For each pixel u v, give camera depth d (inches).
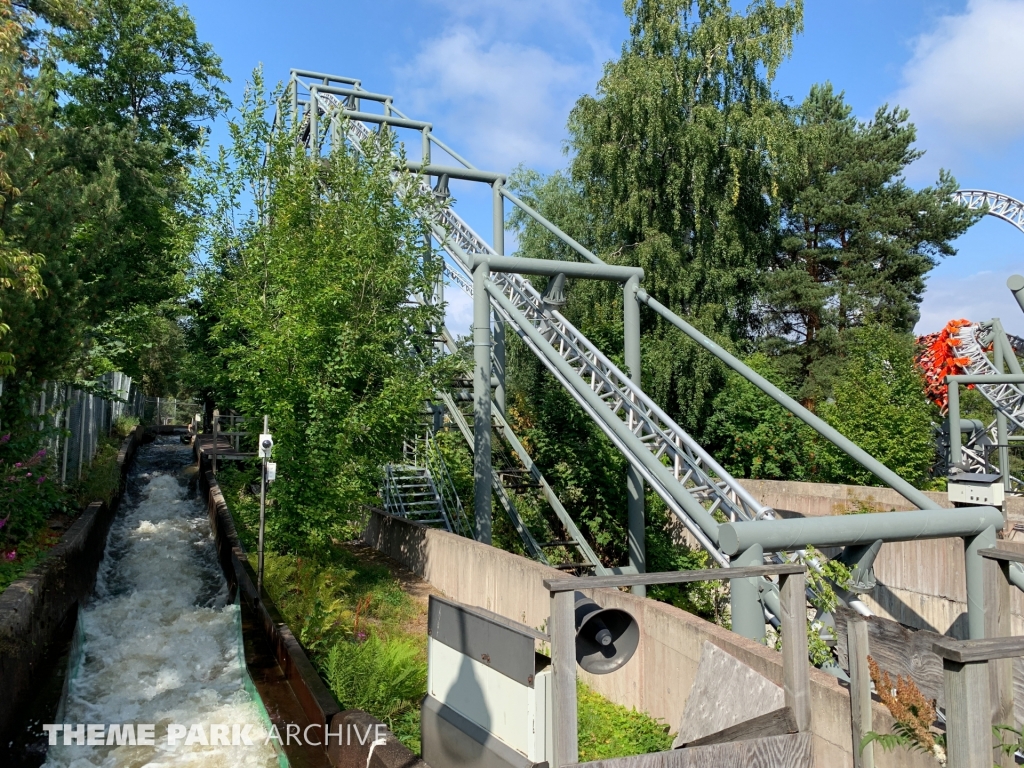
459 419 847.7
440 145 1029.8
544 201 1405.0
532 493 862.5
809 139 1149.1
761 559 359.9
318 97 1048.2
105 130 691.4
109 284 505.0
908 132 1483.8
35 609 343.9
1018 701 219.0
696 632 304.7
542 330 781.9
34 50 596.4
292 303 524.4
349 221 554.3
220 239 557.0
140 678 344.2
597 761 159.9
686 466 569.6
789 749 180.9
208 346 839.1
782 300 1433.3
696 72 1155.9
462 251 831.7
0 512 411.5
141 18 928.9
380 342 546.9
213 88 1021.2
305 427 525.7
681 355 1065.5
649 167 1159.0
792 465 1069.1
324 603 414.6
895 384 979.9
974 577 370.6
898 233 1464.1
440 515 762.2
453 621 196.2
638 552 722.8
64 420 600.1
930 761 204.1
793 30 1157.1
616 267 752.3
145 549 585.0
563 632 158.4
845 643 244.4
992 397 976.3
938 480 942.4
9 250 331.6
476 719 183.0
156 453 1127.6
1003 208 1577.3
